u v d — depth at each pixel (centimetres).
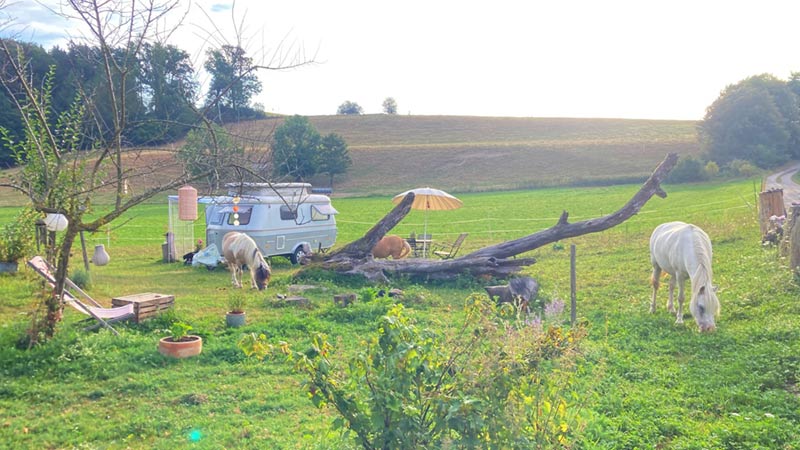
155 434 691
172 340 984
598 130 10475
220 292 1598
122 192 921
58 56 1530
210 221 2195
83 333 1049
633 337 1038
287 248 2239
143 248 2822
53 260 1169
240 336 1069
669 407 712
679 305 1126
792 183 5206
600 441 616
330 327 1148
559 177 7131
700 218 2766
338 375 453
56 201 930
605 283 1554
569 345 457
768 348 876
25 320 1059
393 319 422
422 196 2350
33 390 812
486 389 422
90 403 787
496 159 8169
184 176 862
